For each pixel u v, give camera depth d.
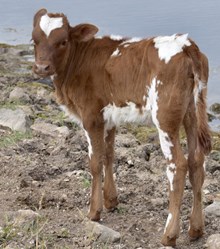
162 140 8.14
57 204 9.45
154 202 9.65
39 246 8.00
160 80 8.04
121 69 8.56
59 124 13.45
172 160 8.10
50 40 8.96
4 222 8.60
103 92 8.83
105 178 9.36
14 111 13.06
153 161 11.42
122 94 8.61
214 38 22.22
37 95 16.14
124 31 23.52
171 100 7.98
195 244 8.50
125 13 26.83
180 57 7.96
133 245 8.35
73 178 10.37
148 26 24.27
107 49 8.85
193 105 8.29
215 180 10.83
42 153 11.52
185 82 7.96
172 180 8.10
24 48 22.62
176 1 28.98
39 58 8.97
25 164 10.73
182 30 23.55
